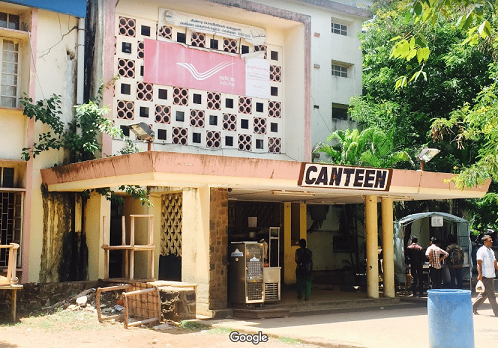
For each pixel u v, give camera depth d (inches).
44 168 549.3
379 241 826.2
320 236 829.2
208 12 669.9
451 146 805.9
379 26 829.2
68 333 389.4
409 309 536.4
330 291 649.6
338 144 839.1
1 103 545.6
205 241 466.9
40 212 544.4
